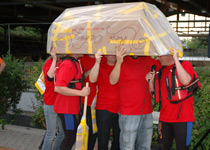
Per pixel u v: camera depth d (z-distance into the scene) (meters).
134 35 2.82
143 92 3.32
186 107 3.02
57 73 3.37
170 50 2.86
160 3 18.86
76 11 3.23
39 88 3.80
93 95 3.82
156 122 4.07
